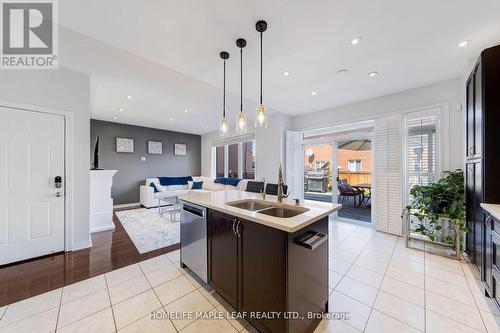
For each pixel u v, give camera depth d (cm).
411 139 336
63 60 252
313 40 206
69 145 276
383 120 360
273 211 194
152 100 404
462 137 284
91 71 281
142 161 651
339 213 480
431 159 317
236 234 161
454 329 147
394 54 233
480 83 195
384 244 305
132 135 630
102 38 203
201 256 201
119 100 404
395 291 192
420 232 309
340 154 495
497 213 153
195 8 163
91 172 369
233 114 516
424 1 158
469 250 249
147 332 144
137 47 218
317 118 465
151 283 204
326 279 168
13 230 241
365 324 153
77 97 281
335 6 161
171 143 722
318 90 340
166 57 238
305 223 133
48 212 263
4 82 233
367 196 545
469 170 236
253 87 329
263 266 140
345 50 225
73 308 167
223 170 721
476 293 187
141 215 493
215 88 339
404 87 325
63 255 267
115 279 211
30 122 250
